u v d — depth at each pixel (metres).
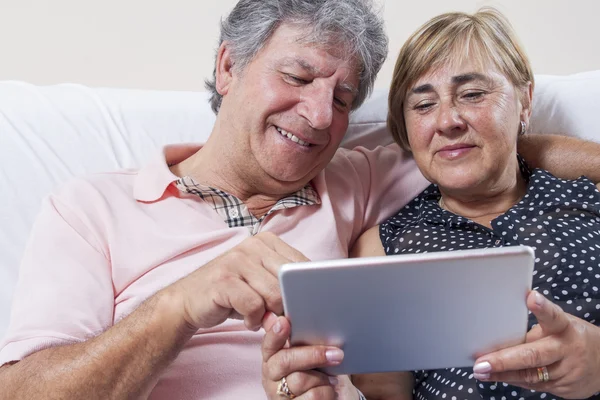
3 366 1.03
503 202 1.35
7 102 1.48
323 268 0.75
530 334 0.92
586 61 1.92
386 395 1.28
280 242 0.93
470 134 1.24
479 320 0.83
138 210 1.23
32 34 1.69
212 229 1.23
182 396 1.11
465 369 1.16
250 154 1.25
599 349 0.91
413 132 1.31
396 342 0.86
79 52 1.72
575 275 1.15
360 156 1.49
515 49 1.29
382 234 1.38
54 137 1.47
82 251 1.15
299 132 1.20
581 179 1.34
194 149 1.43
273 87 1.19
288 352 0.86
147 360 0.97
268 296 0.87
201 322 0.94
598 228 1.25
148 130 1.55
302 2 1.19
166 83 1.78
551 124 1.62
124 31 1.72
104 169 1.48
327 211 1.32
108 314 1.12
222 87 1.31
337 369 0.90
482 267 0.76
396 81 1.34
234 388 1.12
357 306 0.80
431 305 0.80
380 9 1.32
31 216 1.40
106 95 1.56
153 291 1.16
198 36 1.76
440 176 1.28
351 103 1.31
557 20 1.88
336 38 1.20
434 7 1.84
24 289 1.11
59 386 0.95
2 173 1.41
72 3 1.68
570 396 0.95
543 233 1.21
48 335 1.03
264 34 1.21
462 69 1.24
